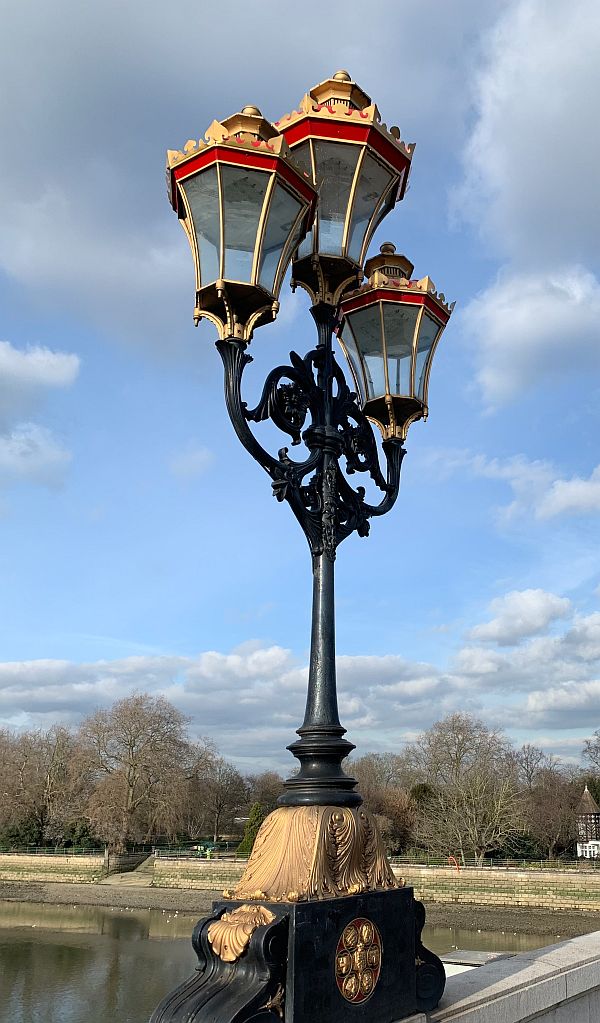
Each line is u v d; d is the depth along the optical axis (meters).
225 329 4.21
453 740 60.97
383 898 3.84
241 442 4.12
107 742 67.31
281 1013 3.24
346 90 5.09
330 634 4.30
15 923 45.38
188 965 33.31
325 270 4.95
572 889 46.84
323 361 4.89
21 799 69.00
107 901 53.25
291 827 3.72
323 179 4.93
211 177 4.20
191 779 72.19
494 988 4.42
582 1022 4.98
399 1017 3.80
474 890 48.88
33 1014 25.69
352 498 4.86
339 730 4.06
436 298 5.86
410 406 5.77
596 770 70.62
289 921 3.33
